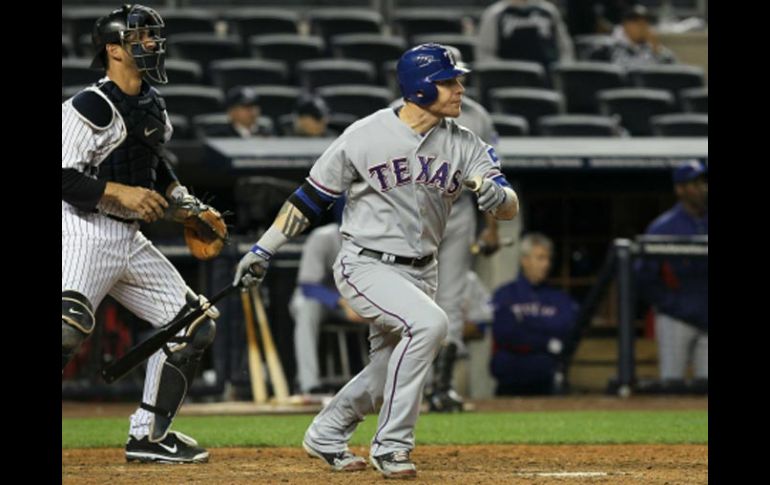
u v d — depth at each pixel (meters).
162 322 22.23
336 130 50.78
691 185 41.09
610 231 49.50
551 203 49.16
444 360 34.94
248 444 26.22
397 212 19.80
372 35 62.09
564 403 39.50
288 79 58.59
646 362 45.94
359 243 19.92
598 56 60.00
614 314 47.69
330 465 20.84
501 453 24.44
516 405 38.69
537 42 58.53
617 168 46.44
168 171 22.31
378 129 19.72
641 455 24.03
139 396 39.75
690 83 58.69
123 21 20.80
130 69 21.06
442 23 63.09
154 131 21.52
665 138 51.97
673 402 39.75
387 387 19.39
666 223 41.78
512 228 44.66
